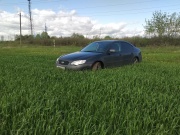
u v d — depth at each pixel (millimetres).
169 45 44594
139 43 46844
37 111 3580
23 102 4180
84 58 9664
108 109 3971
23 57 16953
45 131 3051
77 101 4418
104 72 8336
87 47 11320
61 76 7410
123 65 11367
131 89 5562
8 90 5164
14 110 3793
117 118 3613
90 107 4043
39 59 14992
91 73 8109
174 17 51500
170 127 3328
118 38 49688
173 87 6105
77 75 7727
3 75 7633
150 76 7535
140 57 12797
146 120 3404
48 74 7719
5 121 3318
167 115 3680
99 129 3164
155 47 43125
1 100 4270
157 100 4551
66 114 3723
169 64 12898
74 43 54219
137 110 3816
